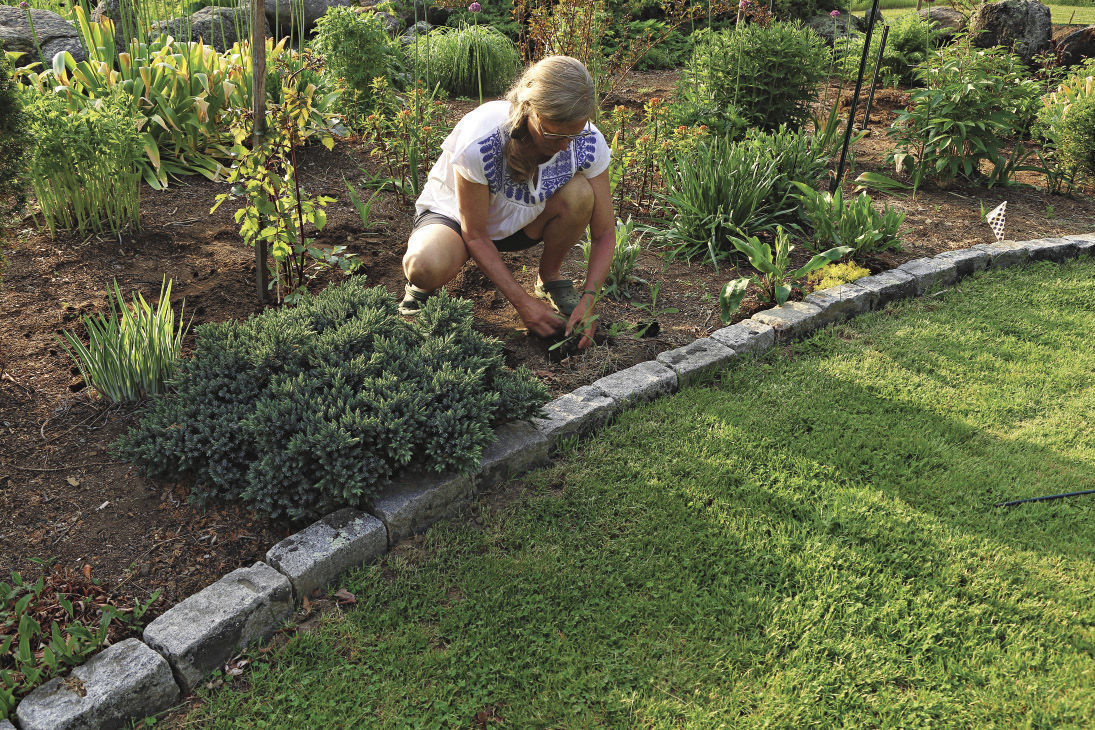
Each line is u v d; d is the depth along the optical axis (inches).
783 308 149.9
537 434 109.5
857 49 360.2
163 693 76.0
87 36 193.6
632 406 121.4
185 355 120.6
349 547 90.3
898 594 89.2
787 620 86.0
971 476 109.0
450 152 121.9
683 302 155.2
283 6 314.0
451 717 75.8
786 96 233.6
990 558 95.0
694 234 176.6
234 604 81.6
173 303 136.1
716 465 109.7
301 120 124.8
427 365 105.2
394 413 97.4
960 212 212.4
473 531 98.1
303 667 80.8
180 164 193.2
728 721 75.5
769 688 79.0
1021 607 87.4
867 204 176.1
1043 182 243.6
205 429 96.4
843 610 87.2
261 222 131.5
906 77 356.8
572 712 76.4
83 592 83.0
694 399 124.9
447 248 123.2
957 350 142.7
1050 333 149.9
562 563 93.2
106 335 107.8
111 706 72.4
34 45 225.9
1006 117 219.8
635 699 77.2
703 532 97.9
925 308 159.8
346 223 175.2
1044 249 182.9
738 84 222.4
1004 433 119.4
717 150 186.1
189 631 78.3
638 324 142.3
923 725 75.0
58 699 71.5
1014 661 81.1
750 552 95.2
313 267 150.6
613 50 343.6
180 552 90.9
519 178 117.2
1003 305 161.0
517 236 134.1
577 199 124.2
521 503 102.7
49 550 88.9
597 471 108.0
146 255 152.5
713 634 84.7
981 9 347.3
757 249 152.0
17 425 105.4
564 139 107.9
